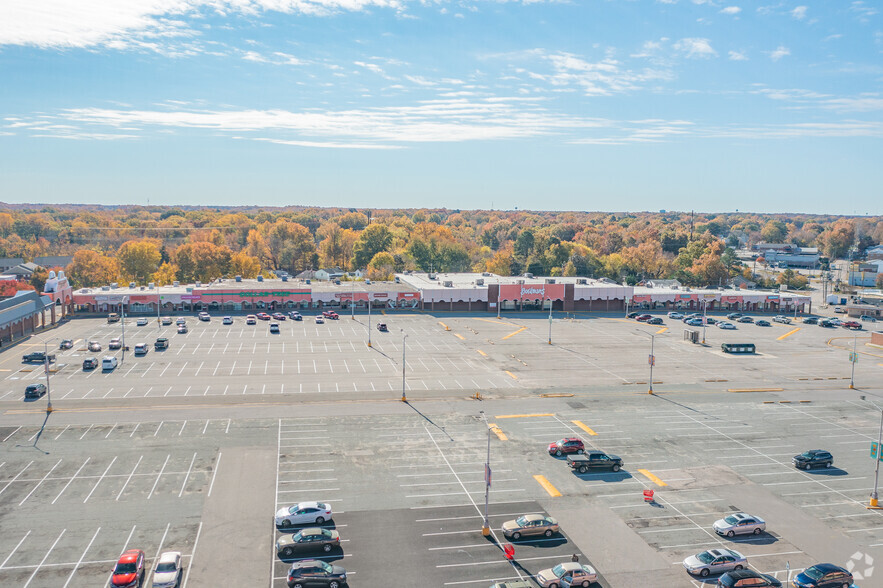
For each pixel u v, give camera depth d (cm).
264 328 13988
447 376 10125
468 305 17062
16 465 6450
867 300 18500
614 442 7425
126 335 13025
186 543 5109
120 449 6881
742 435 7769
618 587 4650
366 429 7638
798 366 11419
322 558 4944
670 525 5559
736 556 4897
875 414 8681
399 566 4853
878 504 5991
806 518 5747
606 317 16488
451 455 6912
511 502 5894
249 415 8025
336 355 11462
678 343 13300
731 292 18788
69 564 4788
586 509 5800
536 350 12256
